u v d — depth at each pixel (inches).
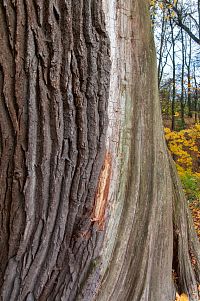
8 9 59.0
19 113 61.3
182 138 291.7
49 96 62.4
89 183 68.3
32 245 65.8
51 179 64.7
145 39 89.7
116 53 75.4
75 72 63.3
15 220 64.2
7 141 61.9
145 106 91.0
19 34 59.6
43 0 60.2
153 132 96.3
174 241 121.6
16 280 66.8
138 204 88.4
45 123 62.6
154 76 96.9
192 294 122.3
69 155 65.3
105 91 67.1
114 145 76.5
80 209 68.4
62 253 68.1
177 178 129.6
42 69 61.3
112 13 72.7
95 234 70.7
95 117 66.5
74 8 62.4
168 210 107.1
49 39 61.1
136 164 85.7
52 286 69.0
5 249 65.7
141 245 90.9
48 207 65.4
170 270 112.2
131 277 89.0
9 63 60.1
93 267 71.0
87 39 63.6
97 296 76.9
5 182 63.2
